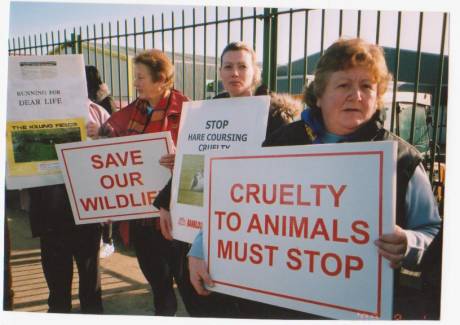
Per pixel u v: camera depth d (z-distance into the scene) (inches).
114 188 91.4
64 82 96.3
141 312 114.6
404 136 181.9
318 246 55.7
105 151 90.5
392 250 50.1
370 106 53.7
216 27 136.7
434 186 118.3
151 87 91.7
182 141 81.0
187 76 239.3
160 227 90.0
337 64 53.4
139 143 89.7
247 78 80.1
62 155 91.3
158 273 94.3
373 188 52.1
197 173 78.1
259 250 59.6
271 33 125.1
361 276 52.9
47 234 95.0
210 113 78.3
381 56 54.2
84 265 97.3
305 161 56.7
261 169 59.9
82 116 96.9
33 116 95.4
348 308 53.6
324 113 57.6
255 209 60.2
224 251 62.2
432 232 51.1
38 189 95.1
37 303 119.3
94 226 97.0
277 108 73.8
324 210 55.3
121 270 146.6
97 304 99.5
